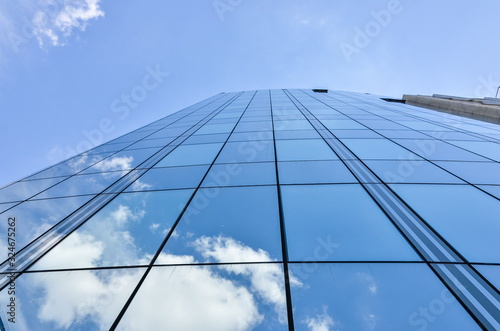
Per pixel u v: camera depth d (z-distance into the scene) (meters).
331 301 3.70
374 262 4.23
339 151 9.02
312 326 3.45
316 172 7.39
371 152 8.88
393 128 12.06
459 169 7.37
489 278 3.87
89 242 5.30
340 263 4.24
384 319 3.46
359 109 17.88
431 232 4.84
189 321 3.63
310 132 11.55
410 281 3.89
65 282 4.38
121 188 7.57
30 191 8.24
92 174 9.11
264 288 3.94
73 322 3.81
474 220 5.12
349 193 6.21
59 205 7.06
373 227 5.00
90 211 6.47
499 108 18.72
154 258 4.68
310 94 28.98
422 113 17.33
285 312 3.62
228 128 13.38
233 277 4.15
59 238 5.54
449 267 4.09
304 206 5.77
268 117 15.41
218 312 3.70
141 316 3.76
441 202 5.75
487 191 6.12
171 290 4.05
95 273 4.50
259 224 5.27
